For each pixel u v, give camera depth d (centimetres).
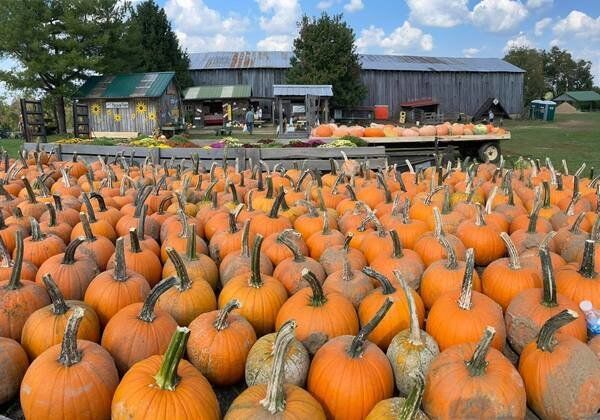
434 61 5784
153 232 531
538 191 478
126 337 302
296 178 796
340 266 417
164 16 4862
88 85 3334
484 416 248
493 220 540
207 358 299
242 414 237
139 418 240
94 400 264
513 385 254
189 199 659
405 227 500
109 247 452
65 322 314
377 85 5156
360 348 276
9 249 468
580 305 333
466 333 309
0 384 290
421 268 410
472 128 1783
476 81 5516
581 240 449
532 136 3106
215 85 5212
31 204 577
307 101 2936
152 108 3173
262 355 287
